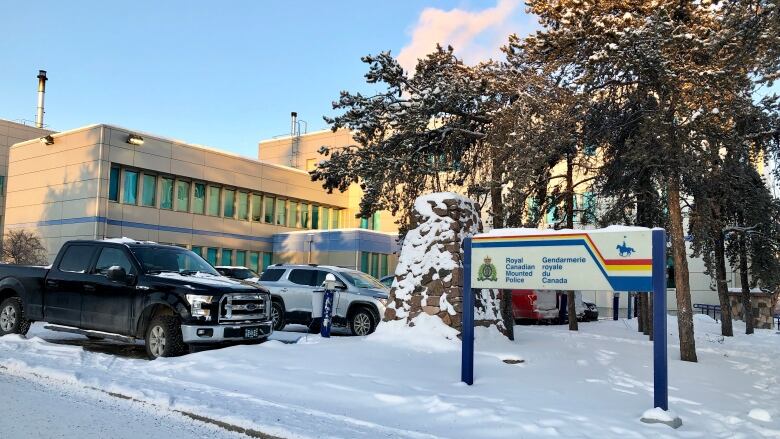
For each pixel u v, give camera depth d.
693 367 9.90
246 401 6.46
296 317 14.70
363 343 9.96
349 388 7.13
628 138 11.48
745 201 15.22
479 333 10.72
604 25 9.92
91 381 7.43
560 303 21.50
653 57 9.27
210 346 9.95
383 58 13.09
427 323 10.54
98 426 5.61
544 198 14.02
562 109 10.80
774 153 14.10
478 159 13.80
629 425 5.80
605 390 7.49
